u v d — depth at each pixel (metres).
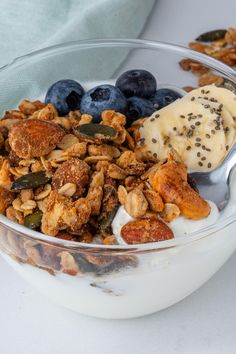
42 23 0.36
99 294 0.23
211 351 0.25
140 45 0.30
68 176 0.23
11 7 0.37
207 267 0.23
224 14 0.40
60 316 0.26
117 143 0.25
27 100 0.28
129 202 0.23
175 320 0.26
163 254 0.21
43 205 0.23
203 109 0.26
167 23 0.39
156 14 0.39
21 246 0.22
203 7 0.40
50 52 0.29
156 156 0.26
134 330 0.25
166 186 0.23
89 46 0.30
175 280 0.23
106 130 0.25
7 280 0.27
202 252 0.22
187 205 0.23
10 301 0.26
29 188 0.24
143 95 0.28
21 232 0.21
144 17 0.38
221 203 0.25
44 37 0.36
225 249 0.23
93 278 0.22
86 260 0.21
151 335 0.25
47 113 0.26
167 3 0.40
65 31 0.34
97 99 0.27
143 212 0.22
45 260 0.22
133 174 0.24
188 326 0.25
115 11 0.36
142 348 0.25
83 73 0.30
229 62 0.37
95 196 0.23
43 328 0.26
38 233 0.21
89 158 0.24
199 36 0.38
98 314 0.25
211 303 0.26
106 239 0.22
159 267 0.22
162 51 0.30
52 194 0.23
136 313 0.25
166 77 0.31
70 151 0.24
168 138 0.26
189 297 0.26
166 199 0.23
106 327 0.26
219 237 0.22
